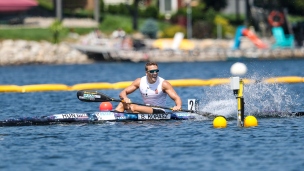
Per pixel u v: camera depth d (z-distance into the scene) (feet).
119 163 152.97
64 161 156.15
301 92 300.40
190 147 169.99
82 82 416.67
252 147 168.96
